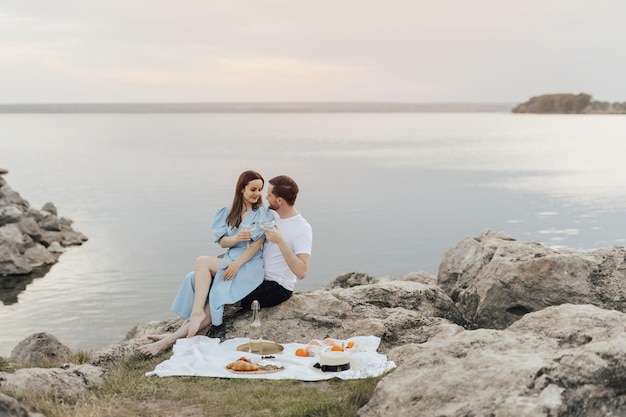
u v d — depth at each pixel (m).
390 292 9.59
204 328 8.55
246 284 8.58
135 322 19.81
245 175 8.71
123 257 29.17
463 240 11.32
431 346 6.27
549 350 5.74
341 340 8.12
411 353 7.40
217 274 8.61
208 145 128.50
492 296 9.41
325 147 121.31
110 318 20.23
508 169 74.31
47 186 58.31
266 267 8.80
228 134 187.50
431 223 38.03
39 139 151.62
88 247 31.53
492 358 5.61
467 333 6.29
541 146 120.19
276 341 8.35
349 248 30.84
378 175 68.19
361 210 43.47
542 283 9.05
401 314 8.84
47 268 27.25
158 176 67.75
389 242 32.31
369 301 9.49
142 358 8.09
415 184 59.53
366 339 8.11
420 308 9.53
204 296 8.48
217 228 8.72
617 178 63.28
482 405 5.06
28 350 9.07
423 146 122.81
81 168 76.88
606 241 32.19
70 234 33.25
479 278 10.13
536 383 5.11
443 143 133.25
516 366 5.35
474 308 9.96
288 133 194.88
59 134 181.12
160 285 24.36
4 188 37.16
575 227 36.16
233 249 8.66
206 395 6.70
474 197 49.97
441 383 5.47
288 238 8.71
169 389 6.89
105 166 79.62
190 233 35.06
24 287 24.19
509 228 36.06
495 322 9.41
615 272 9.02
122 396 6.76
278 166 79.56
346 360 7.23
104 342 17.95
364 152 106.50
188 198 50.12
